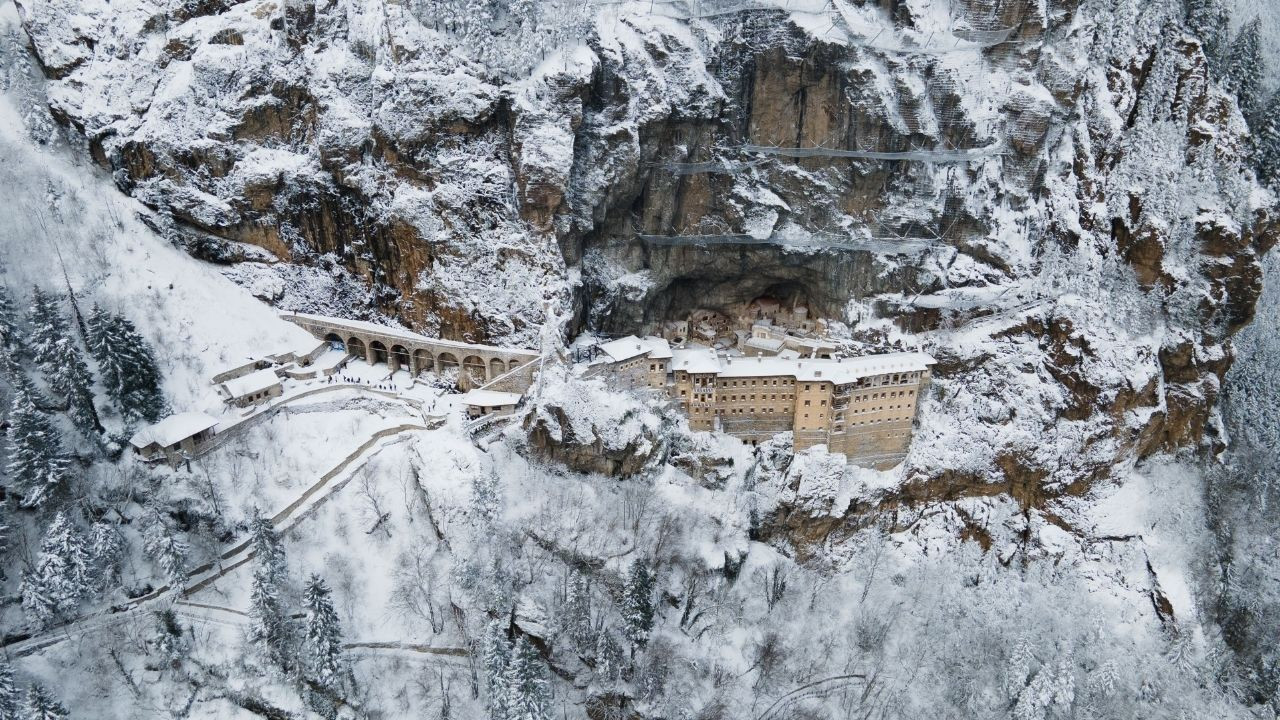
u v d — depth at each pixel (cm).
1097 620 9775
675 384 10450
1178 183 11288
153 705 7325
